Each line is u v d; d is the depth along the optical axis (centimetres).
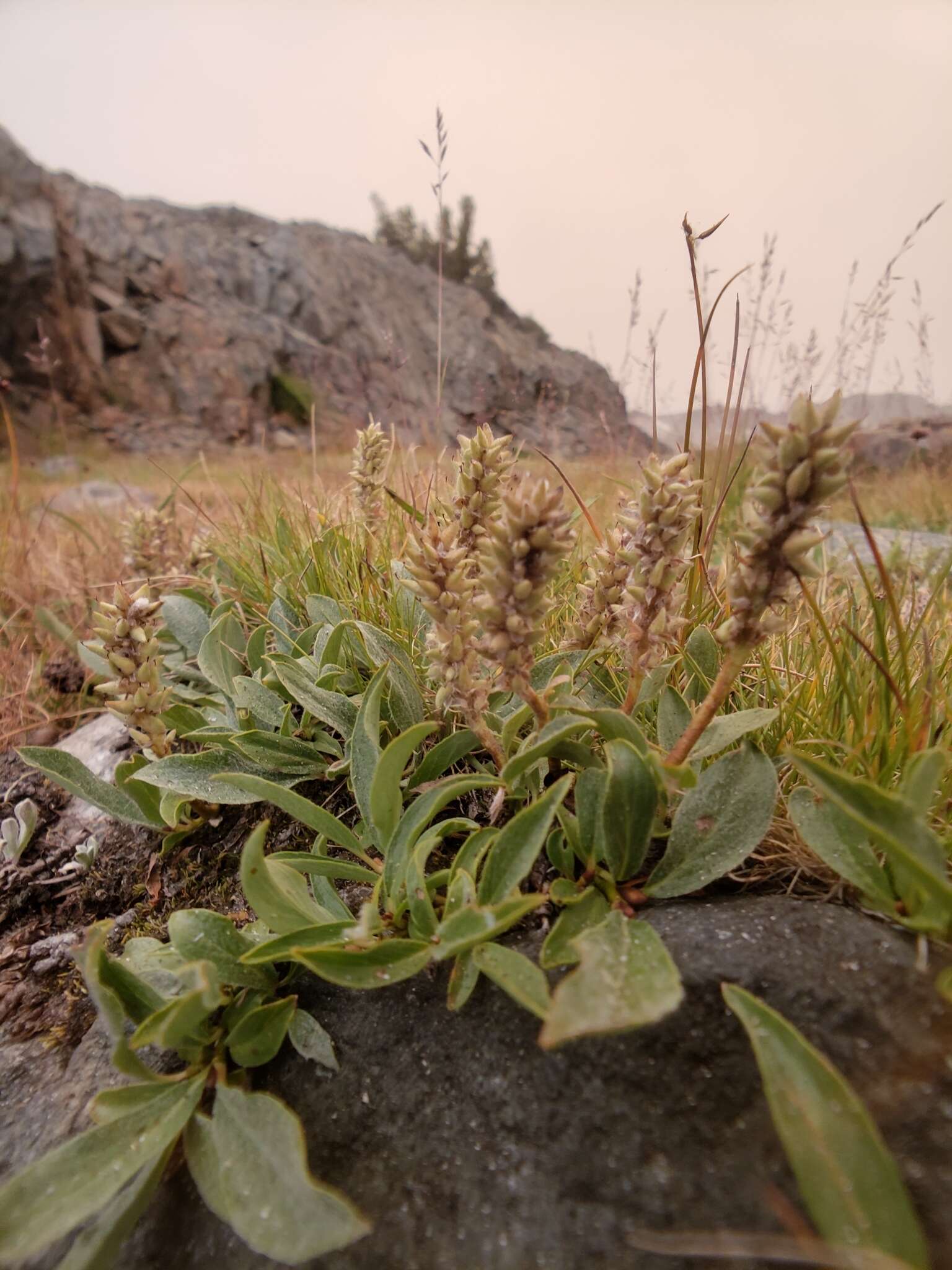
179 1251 10
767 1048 9
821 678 15
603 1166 9
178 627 21
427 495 21
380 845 12
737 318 18
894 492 55
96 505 49
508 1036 10
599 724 12
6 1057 13
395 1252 9
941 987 9
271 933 12
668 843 12
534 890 12
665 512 11
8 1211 9
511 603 11
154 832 17
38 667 26
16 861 17
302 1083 11
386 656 16
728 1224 8
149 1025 10
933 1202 8
